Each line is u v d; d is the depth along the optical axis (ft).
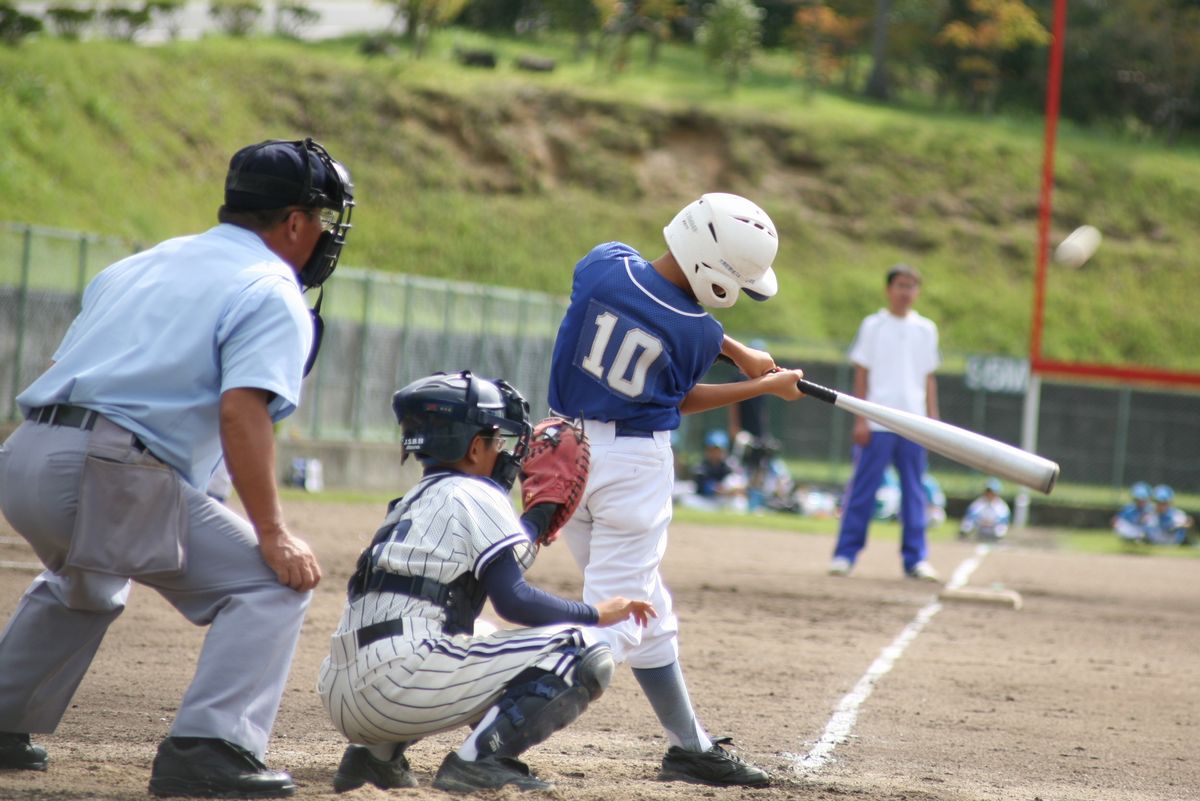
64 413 41.60
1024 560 177.68
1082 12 568.00
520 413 43.70
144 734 53.88
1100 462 359.66
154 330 41.86
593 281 49.80
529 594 41.65
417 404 42.78
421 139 458.09
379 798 40.68
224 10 491.31
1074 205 506.89
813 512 261.03
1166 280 477.77
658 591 50.14
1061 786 53.57
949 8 631.15
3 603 87.10
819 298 444.14
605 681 43.14
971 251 480.64
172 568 41.37
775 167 500.33
